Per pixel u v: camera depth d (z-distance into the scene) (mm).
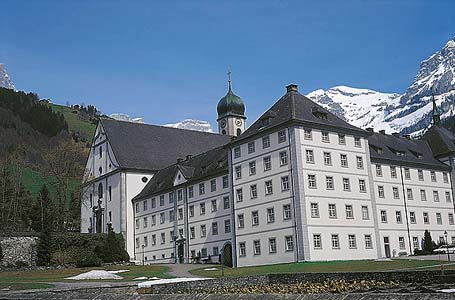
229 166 75125
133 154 105938
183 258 86625
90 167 114188
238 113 135750
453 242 86500
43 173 145375
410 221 80750
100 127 111500
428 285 25312
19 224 109938
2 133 184375
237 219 72000
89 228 111062
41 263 76125
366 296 11672
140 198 99562
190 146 116250
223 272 49719
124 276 51688
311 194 63938
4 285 40219
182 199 88312
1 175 119250
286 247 63844
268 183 67875
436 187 87000
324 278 31516
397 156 83562
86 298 17266
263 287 31203
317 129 67250
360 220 68062
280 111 70125
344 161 68875
